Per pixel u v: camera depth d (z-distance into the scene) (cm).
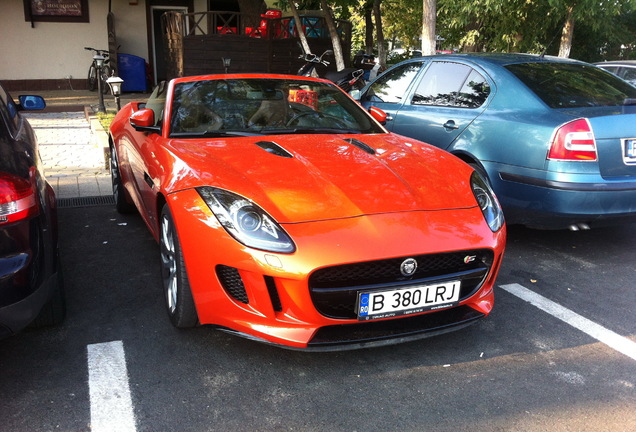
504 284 363
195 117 351
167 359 264
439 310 258
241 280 243
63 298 286
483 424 223
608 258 414
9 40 1345
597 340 292
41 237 235
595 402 239
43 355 265
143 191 351
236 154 298
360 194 262
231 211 246
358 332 248
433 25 729
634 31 1295
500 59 460
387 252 235
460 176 298
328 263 230
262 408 230
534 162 381
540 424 223
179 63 1215
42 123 970
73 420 219
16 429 213
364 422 223
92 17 1390
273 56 1234
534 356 275
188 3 1473
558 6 801
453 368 263
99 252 405
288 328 240
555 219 383
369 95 581
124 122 456
